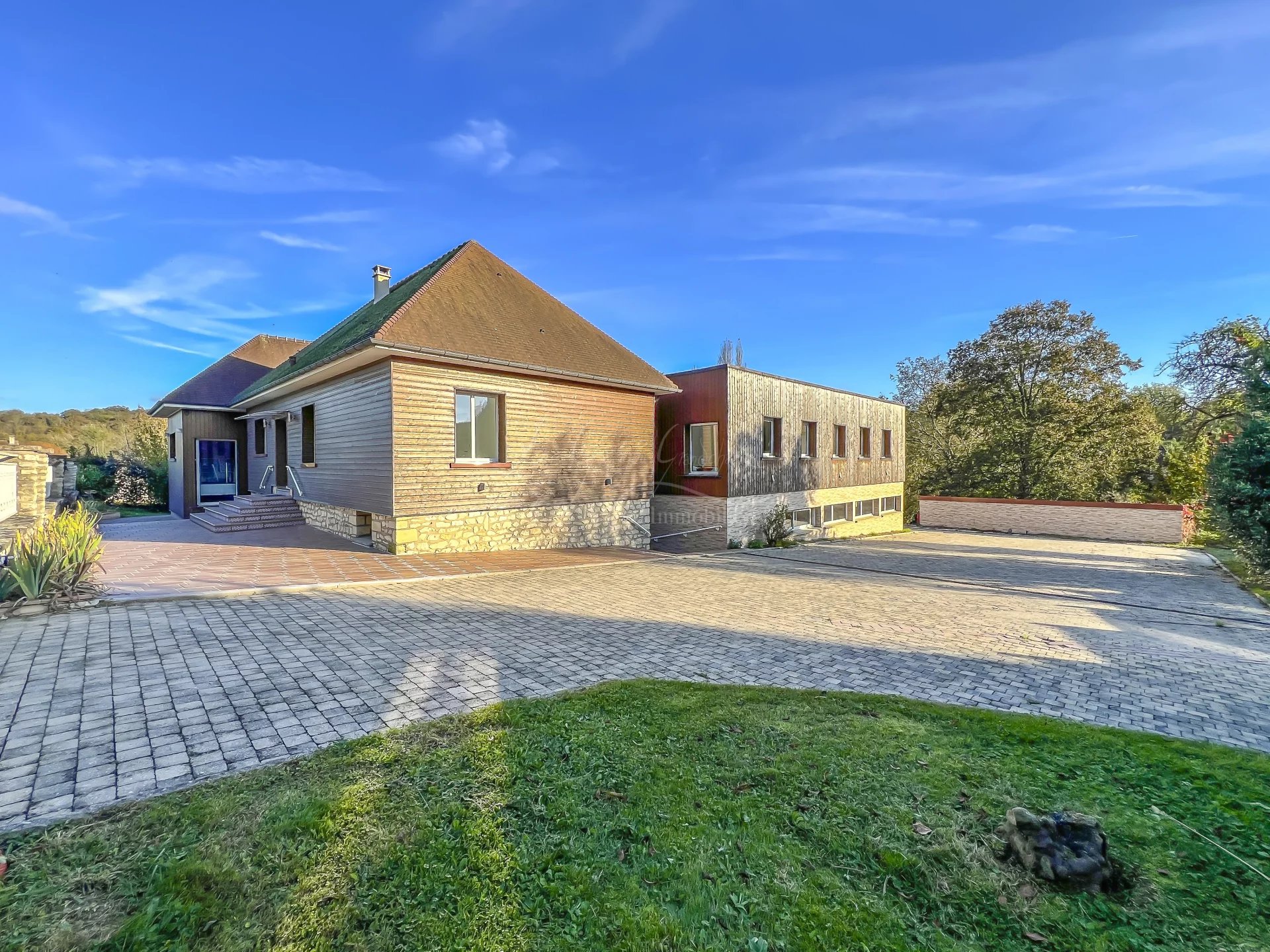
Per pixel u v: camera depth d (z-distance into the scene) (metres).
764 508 17.11
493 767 3.00
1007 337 26.64
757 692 4.30
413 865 2.22
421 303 11.06
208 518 14.45
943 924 2.01
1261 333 12.82
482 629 6.03
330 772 2.91
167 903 1.99
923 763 3.18
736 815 2.63
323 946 1.84
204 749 3.17
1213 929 2.00
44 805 2.58
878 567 12.65
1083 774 3.10
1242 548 10.80
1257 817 2.69
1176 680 5.09
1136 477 25.33
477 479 11.34
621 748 3.27
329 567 9.09
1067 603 8.97
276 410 15.69
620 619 6.77
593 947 1.87
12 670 4.33
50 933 1.84
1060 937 1.96
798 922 2.00
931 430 31.64
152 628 5.51
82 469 21.16
